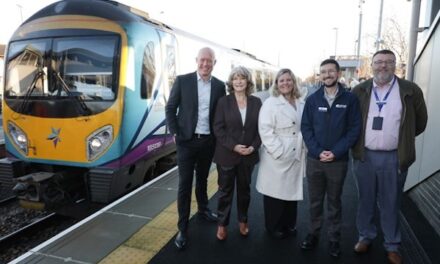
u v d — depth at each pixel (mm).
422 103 3162
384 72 3088
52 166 5277
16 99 5270
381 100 3176
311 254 3465
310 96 3355
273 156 3504
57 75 5098
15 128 5301
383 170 3234
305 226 4125
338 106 3186
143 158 5570
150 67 5590
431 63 4652
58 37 5164
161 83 5953
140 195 4945
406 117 3107
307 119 3357
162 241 3684
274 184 3590
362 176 3342
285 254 3471
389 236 3277
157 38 5809
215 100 3701
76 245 3562
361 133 3264
